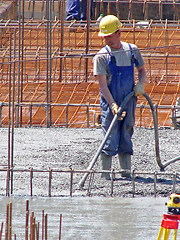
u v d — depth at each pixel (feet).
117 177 97.86
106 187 89.56
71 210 74.13
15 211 73.00
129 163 98.32
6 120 195.83
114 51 93.91
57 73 266.77
